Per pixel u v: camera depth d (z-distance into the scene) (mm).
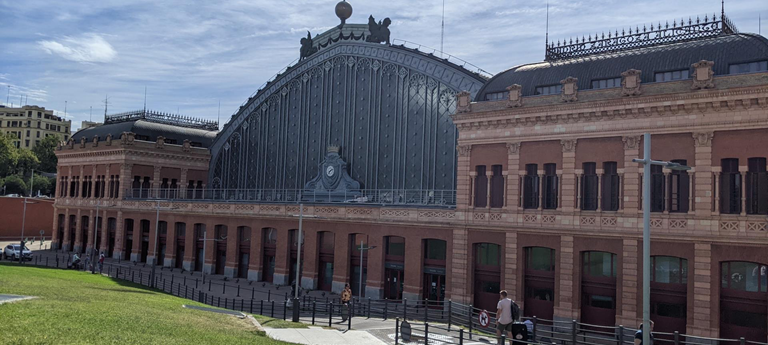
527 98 43375
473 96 54938
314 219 58938
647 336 23234
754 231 34469
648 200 24094
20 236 107562
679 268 37281
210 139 90312
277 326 32156
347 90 66938
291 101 73625
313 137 70125
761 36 38281
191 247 72312
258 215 64438
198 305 39031
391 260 53094
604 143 40062
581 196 40844
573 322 29453
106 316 25688
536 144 43156
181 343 22094
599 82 42781
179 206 73875
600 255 40375
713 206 35844
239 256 67188
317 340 28516
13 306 24594
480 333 34312
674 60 40219
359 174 64312
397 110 61562
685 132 37000
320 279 59125
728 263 35750
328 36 70125
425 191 57156
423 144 58750
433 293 49781
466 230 46188
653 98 37688
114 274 65125
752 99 34594
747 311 34781
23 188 138750
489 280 45312
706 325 35531
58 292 33062
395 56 62062
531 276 43062
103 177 85938
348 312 37188
